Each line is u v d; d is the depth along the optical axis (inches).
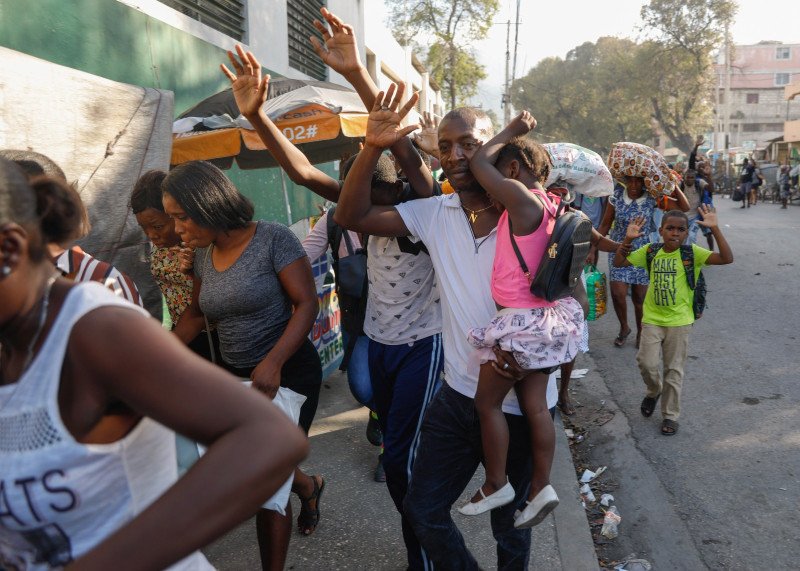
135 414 42.5
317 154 240.5
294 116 174.1
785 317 295.7
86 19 178.2
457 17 1258.6
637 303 255.1
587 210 278.8
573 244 83.6
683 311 175.8
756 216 828.0
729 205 1094.4
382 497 148.6
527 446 96.9
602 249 181.0
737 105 2896.2
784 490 148.5
